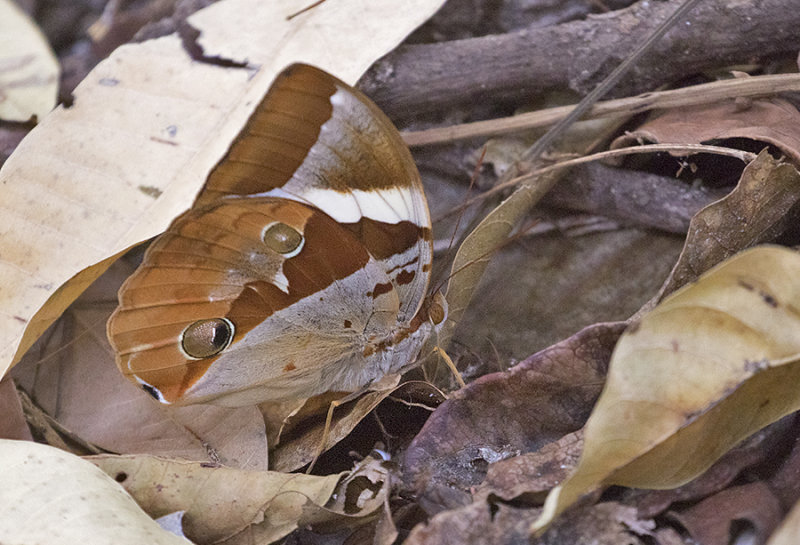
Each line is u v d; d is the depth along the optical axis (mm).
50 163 1422
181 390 1408
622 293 1445
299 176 1396
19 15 1452
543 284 1450
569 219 1457
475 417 1399
